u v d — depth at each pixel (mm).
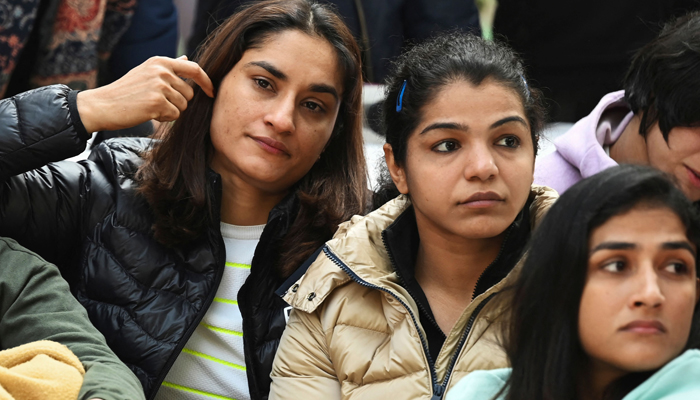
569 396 1976
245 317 3355
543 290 2012
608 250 1895
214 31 3697
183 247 3465
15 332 3006
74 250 3633
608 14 5406
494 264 2869
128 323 3338
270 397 3070
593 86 5559
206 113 3557
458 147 2734
